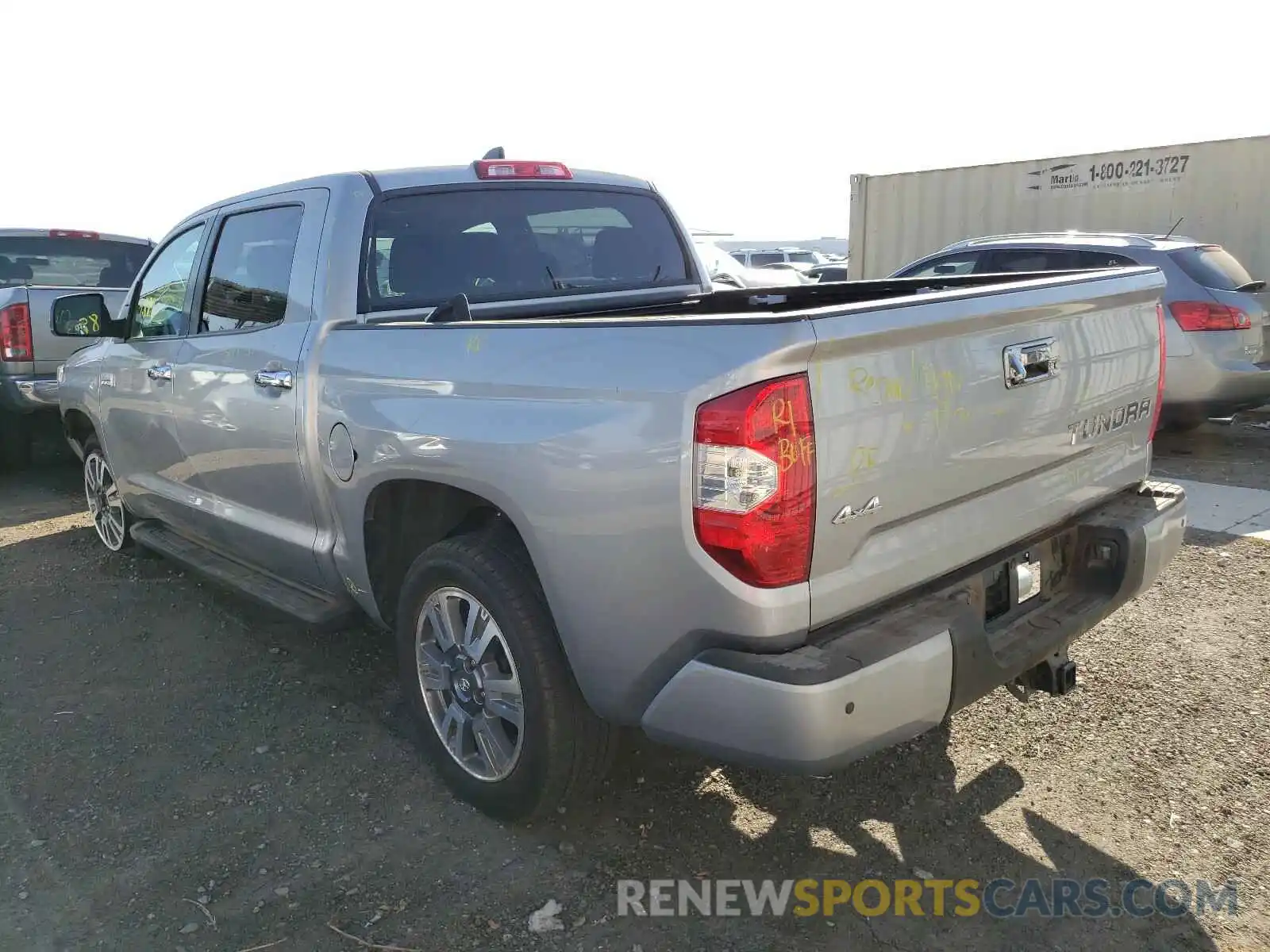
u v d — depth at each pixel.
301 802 3.13
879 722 2.26
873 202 13.37
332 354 3.29
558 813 3.02
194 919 2.60
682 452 2.23
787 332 2.13
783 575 2.21
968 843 2.85
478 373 2.72
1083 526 3.05
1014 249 8.59
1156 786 3.09
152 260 4.76
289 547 3.71
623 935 2.51
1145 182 10.92
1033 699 3.65
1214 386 7.44
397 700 3.83
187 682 4.02
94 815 3.09
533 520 2.53
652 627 2.38
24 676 4.11
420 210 3.67
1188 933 2.48
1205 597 4.62
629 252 4.27
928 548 2.51
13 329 6.92
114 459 5.13
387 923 2.57
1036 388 2.73
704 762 3.29
